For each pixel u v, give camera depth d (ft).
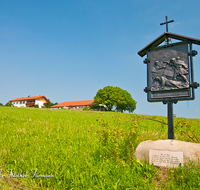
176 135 22.16
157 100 16.47
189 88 15.19
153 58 17.16
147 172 12.62
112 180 11.67
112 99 235.40
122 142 18.80
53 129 27.48
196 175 11.66
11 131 24.03
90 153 16.76
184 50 15.76
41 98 321.73
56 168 13.07
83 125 33.22
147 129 29.09
